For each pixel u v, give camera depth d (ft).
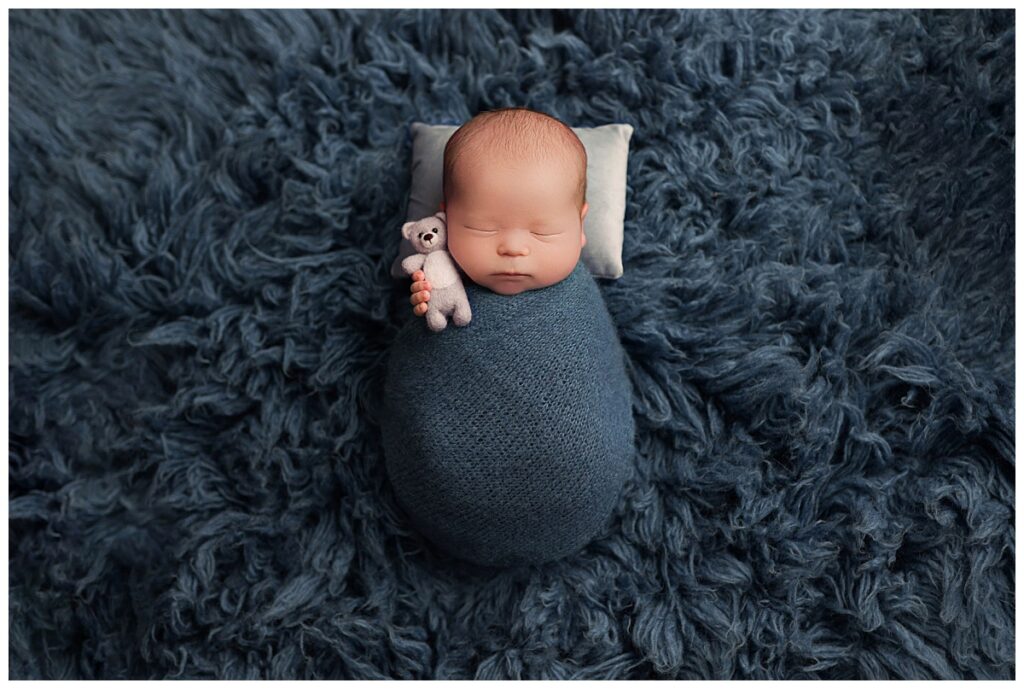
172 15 3.46
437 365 2.67
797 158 3.26
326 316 3.10
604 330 2.77
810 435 2.95
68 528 3.12
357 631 2.93
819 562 2.94
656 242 3.12
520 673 2.89
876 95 3.36
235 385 3.08
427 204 3.01
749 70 3.31
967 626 2.89
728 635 2.89
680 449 3.04
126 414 3.20
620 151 3.06
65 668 3.08
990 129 3.23
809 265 3.14
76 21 3.42
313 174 3.20
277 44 3.38
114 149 3.36
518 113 2.64
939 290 3.16
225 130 3.28
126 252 3.24
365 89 3.29
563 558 3.00
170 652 2.94
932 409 2.96
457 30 3.33
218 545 3.01
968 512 2.89
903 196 3.30
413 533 3.02
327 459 3.03
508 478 2.67
